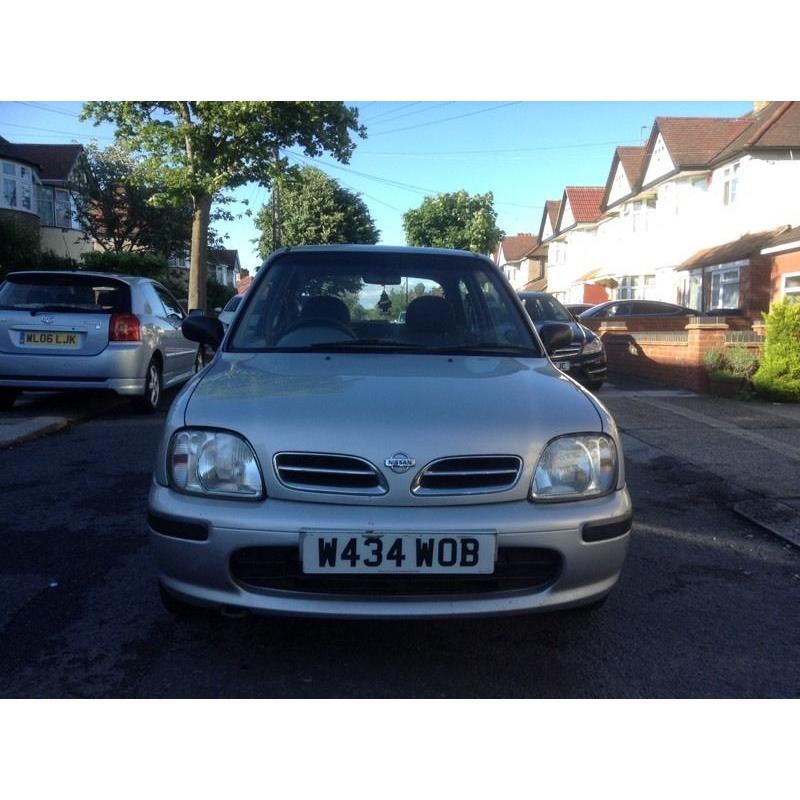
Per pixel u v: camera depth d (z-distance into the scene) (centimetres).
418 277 443
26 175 3472
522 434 298
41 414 888
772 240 2175
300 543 277
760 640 350
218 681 303
